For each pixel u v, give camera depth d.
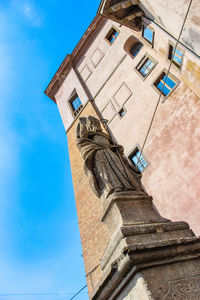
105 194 3.19
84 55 17.80
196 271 2.27
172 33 8.28
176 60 10.07
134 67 13.28
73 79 17.48
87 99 15.09
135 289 2.10
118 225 2.79
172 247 2.30
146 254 2.15
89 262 9.57
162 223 2.67
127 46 14.55
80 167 13.24
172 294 1.99
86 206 11.35
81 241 10.52
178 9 6.92
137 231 2.42
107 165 3.59
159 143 10.34
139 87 12.47
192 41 7.22
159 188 9.53
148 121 11.25
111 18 10.75
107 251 2.68
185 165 8.99
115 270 2.27
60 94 18.56
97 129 4.54
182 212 8.39
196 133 9.12
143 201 3.13
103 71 15.43
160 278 2.08
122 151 4.16
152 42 11.20
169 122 10.32
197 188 8.29
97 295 2.63
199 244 2.47
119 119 12.74
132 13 10.51
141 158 10.88
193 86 9.38
